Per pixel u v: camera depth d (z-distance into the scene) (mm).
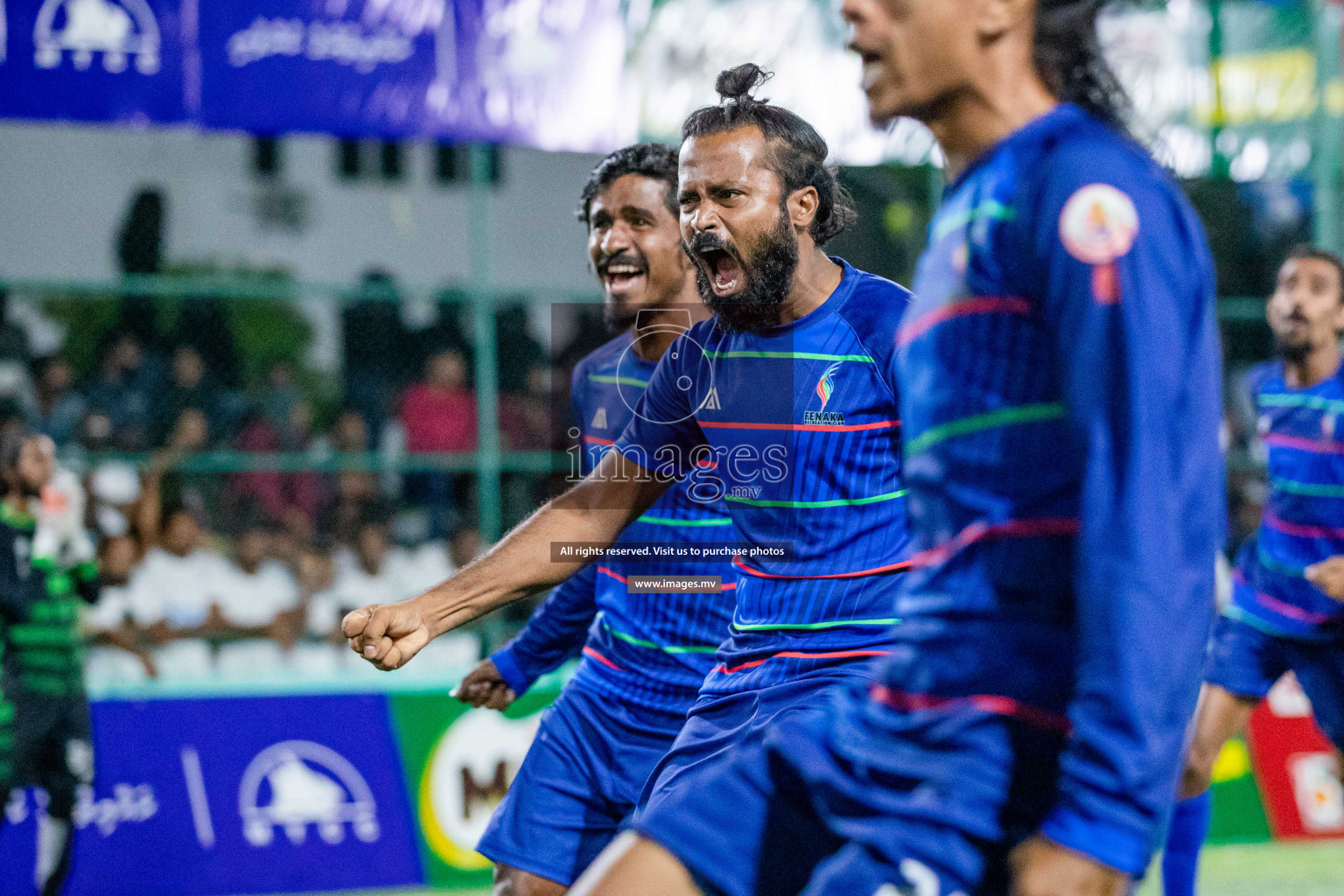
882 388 6332
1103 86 4262
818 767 4293
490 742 16531
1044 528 3984
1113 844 3547
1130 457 3592
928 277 4227
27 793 15117
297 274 32188
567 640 9148
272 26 16391
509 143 17000
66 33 15867
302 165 32250
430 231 32656
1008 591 4031
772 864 4312
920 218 20875
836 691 6199
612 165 8539
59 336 25266
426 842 16016
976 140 4168
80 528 14891
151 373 22312
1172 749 3568
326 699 16328
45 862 14969
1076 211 3734
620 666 8469
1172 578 3564
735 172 6410
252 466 17828
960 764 4004
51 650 14148
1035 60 4094
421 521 21734
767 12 17156
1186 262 3764
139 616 19109
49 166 29969
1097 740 3564
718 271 6562
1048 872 3592
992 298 3994
